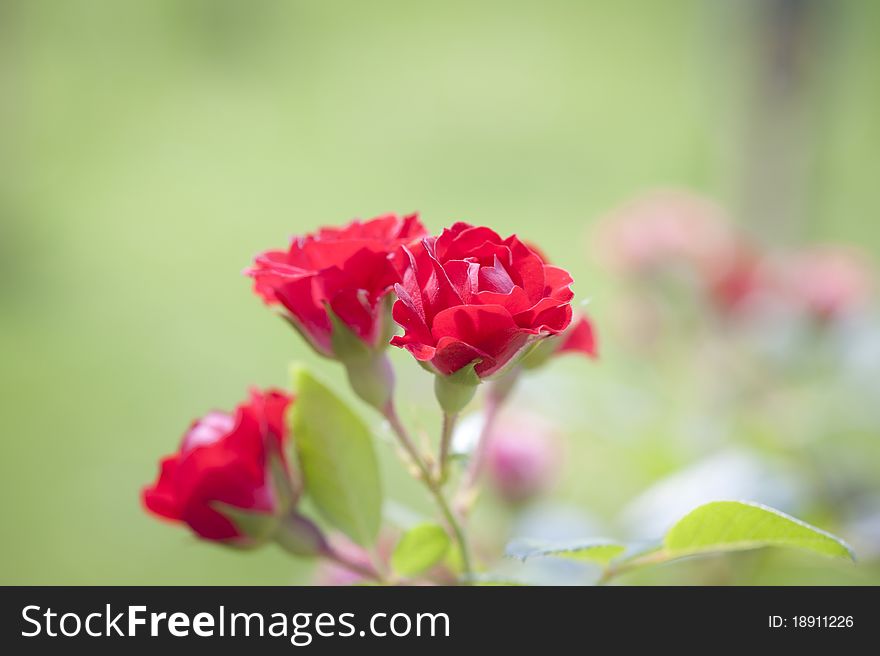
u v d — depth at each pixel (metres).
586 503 0.90
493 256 0.60
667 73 3.67
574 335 0.67
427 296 0.59
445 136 3.24
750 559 0.79
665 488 0.79
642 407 0.85
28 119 3.25
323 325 0.63
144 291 2.29
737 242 0.97
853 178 2.57
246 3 4.13
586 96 3.53
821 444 0.85
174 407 1.82
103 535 1.48
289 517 0.65
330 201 2.81
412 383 0.78
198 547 1.46
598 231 1.04
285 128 3.33
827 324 0.89
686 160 2.95
